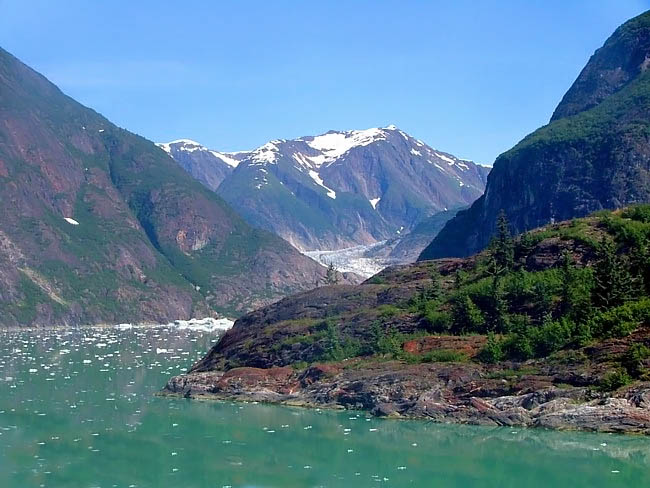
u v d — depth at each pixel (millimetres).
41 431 64375
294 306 98062
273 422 68312
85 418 70062
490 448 58906
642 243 80625
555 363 68438
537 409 64875
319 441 61469
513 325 77125
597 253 82750
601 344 67938
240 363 88750
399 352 79125
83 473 52469
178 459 56094
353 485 50688
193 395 81625
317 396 75625
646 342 66000
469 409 67125
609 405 62469
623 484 50688
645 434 60500
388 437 62625
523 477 52375
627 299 72625
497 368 70625
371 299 95188
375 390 72312
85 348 148750
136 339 177750
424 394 69812
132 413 72625
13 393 84250
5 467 53500
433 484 50938
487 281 85250
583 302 73625
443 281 95125
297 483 50656
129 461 55344
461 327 81250
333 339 83938
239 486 50125
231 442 61281
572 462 55188
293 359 85000
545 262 87000
